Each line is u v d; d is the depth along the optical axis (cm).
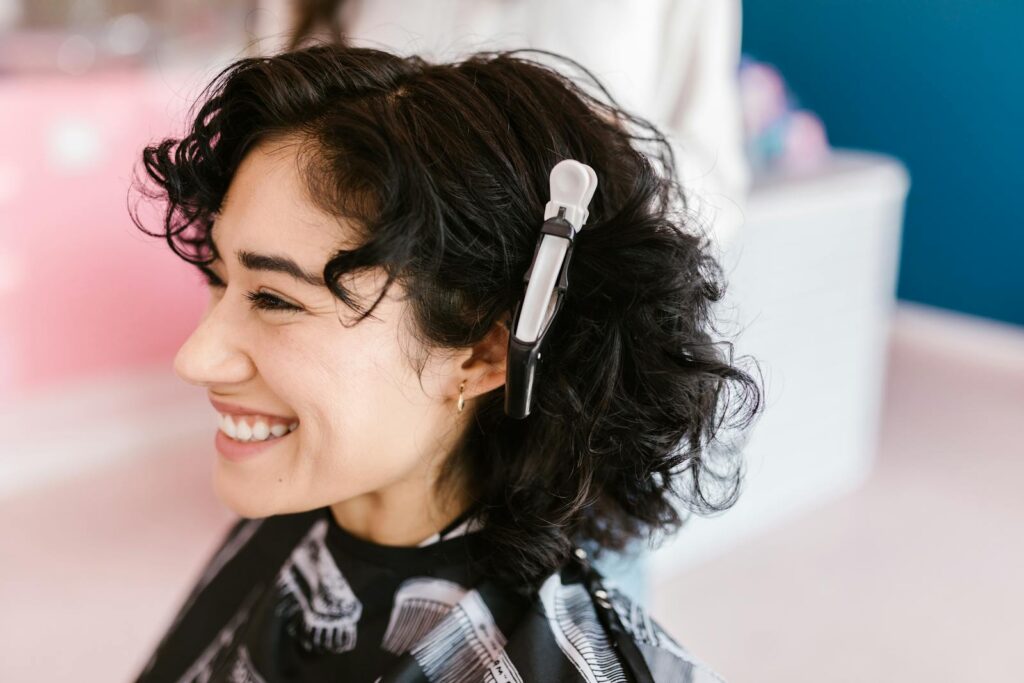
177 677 79
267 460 59
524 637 58
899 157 322
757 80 212
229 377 57
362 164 51
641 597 89
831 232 202
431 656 60
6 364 231
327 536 70
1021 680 173
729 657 178
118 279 244
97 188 237
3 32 245
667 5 111
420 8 101
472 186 54
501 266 55
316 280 54
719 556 208
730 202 111
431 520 66
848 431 229
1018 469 245
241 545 82
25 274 231
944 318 322
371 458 58
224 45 263
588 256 57
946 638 184
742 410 66
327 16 105
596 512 68
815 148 218
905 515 224
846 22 323
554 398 59
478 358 60
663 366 60
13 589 189
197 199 58
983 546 213
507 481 63
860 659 179
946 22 301
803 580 201
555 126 58
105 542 206
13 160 225
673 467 64
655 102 115
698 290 62
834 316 212
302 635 69
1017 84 290
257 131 55
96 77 237
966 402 282
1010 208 300
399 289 54
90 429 241
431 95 55
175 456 244
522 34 99
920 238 323
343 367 55
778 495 219
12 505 219
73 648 174
